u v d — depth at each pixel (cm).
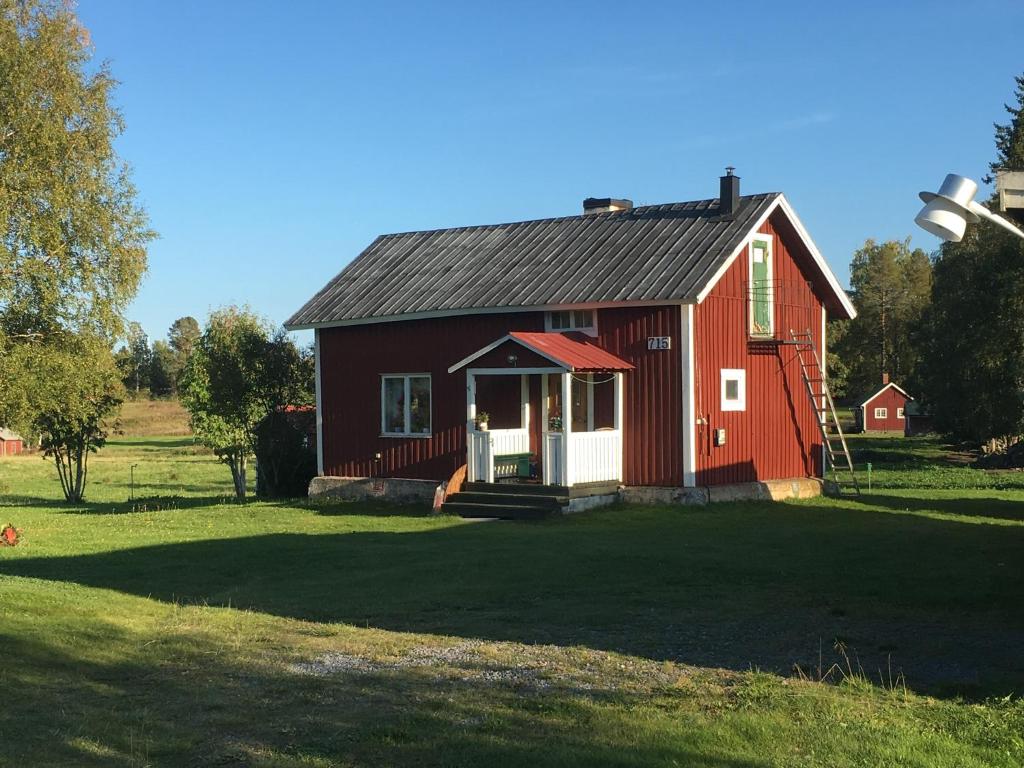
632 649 996
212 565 1577
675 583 1363
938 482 3353
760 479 2453
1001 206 1063
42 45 2975
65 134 2958
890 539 1777
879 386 9556
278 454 3027
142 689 858
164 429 10306
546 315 2417
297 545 1791
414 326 2600
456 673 907
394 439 2622
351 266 2938
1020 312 4994
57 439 3369
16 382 2839
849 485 3047
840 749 678
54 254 2945
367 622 1146
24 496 3938
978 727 724
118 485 4656
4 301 2917
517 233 2822
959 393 5341
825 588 1309
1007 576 1377
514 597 1284
